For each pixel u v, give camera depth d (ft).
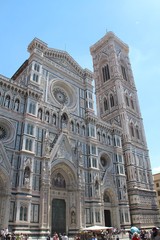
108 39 339.98
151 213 225.56
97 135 213.66
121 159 222.89
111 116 278.87
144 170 250.78
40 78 182.70
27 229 125.59
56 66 208.33
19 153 143.02
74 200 164.76
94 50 358.43
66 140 176.45
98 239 151.02
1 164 131.23
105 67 324.80
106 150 214.69
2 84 155.43
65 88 211.20
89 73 238.07
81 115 207.62
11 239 113.19
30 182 138.00
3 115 146.61
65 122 187.01
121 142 236.63
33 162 146.10
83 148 191.52
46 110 176.65
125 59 341.00
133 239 72.84
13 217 124.16
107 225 186.19
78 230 152.56
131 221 210.18
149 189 242.78
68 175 172.24
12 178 132.67
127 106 281.13
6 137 144.15
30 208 132.26
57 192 161.99
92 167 185.78
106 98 299.17
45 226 134.31
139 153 257.34
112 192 198.29
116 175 210.59
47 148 158.81
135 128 274.57
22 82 184.65
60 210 159.74
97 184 182.91
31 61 186.80
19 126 151.94
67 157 171.32
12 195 128.98
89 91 227.40
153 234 57.93
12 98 156.76
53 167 160.66
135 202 215.10
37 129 162.09
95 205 171.73
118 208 193.88
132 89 312.50
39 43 197.47
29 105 161.38
